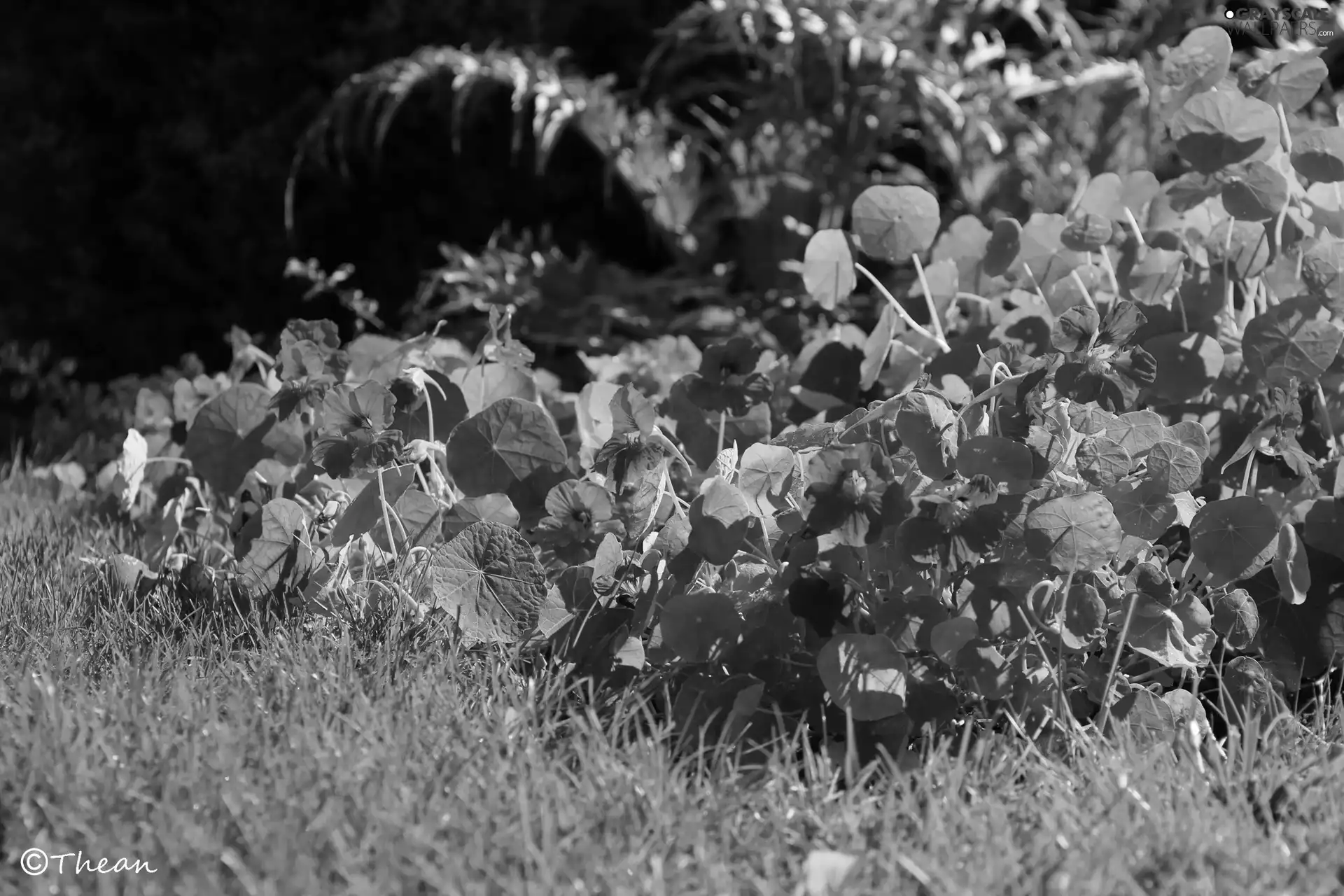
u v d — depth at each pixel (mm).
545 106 4570
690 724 1664
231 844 1320
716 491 1720
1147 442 1814
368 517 2006
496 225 5801
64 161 5547
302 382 2096
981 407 1819
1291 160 2113
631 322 4367
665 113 5176
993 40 5617
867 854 1287
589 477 1915
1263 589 1919
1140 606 1710
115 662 1792
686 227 4883
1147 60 4371
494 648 1875
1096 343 1751
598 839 1330
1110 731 1707
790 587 1702
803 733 1608
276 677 1695
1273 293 2281
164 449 2760
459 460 1995
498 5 5371
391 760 1453
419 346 2555
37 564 2342
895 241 2383
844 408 2467
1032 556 1678
